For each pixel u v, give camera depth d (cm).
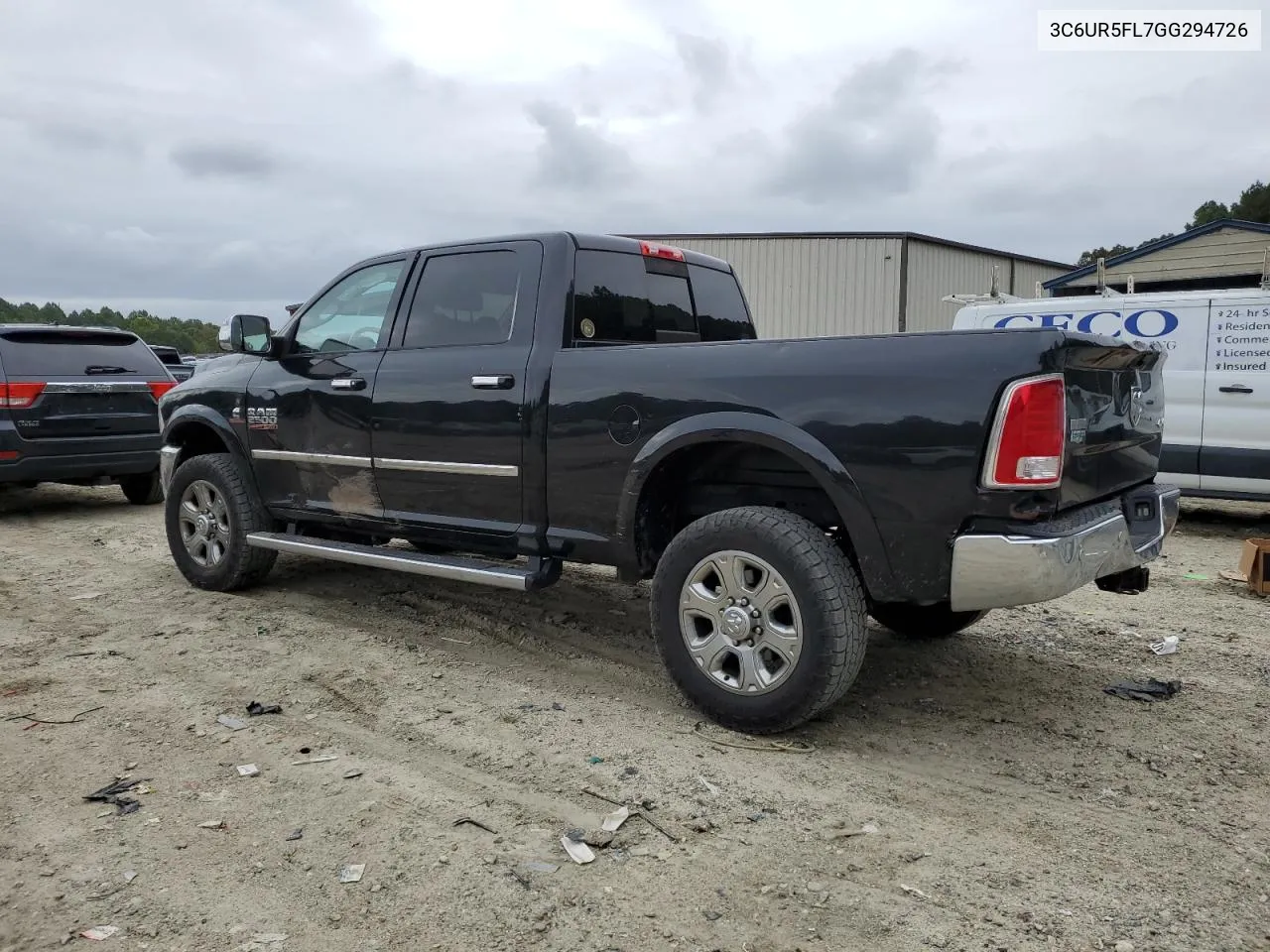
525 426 417
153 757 339
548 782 321
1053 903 251
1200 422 811
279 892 254
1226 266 1716
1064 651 473
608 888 257
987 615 539
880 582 334
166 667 437
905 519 326
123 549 727
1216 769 337
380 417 472
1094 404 345
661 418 376
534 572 421
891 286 1964
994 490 309
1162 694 409
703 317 517
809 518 387
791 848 279
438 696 403
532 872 264
